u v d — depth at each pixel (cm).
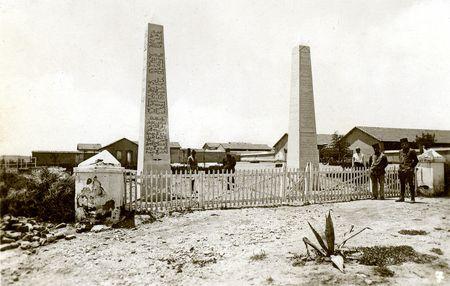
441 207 1048
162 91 1250
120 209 874
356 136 5416
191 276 511
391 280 478
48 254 620
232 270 532
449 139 5425
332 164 4675
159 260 587
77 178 840
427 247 631
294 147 1552
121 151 4922
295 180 1210
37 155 3872
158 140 1232
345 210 1040
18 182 888
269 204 1138
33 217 846
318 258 566
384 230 770
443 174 1305
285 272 516
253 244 677
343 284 466
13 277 508
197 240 710
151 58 1240
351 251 601
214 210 1027
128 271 535
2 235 695
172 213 969
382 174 1239
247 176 1114
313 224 852
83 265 563
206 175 1062
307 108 1550
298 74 1546
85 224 820
